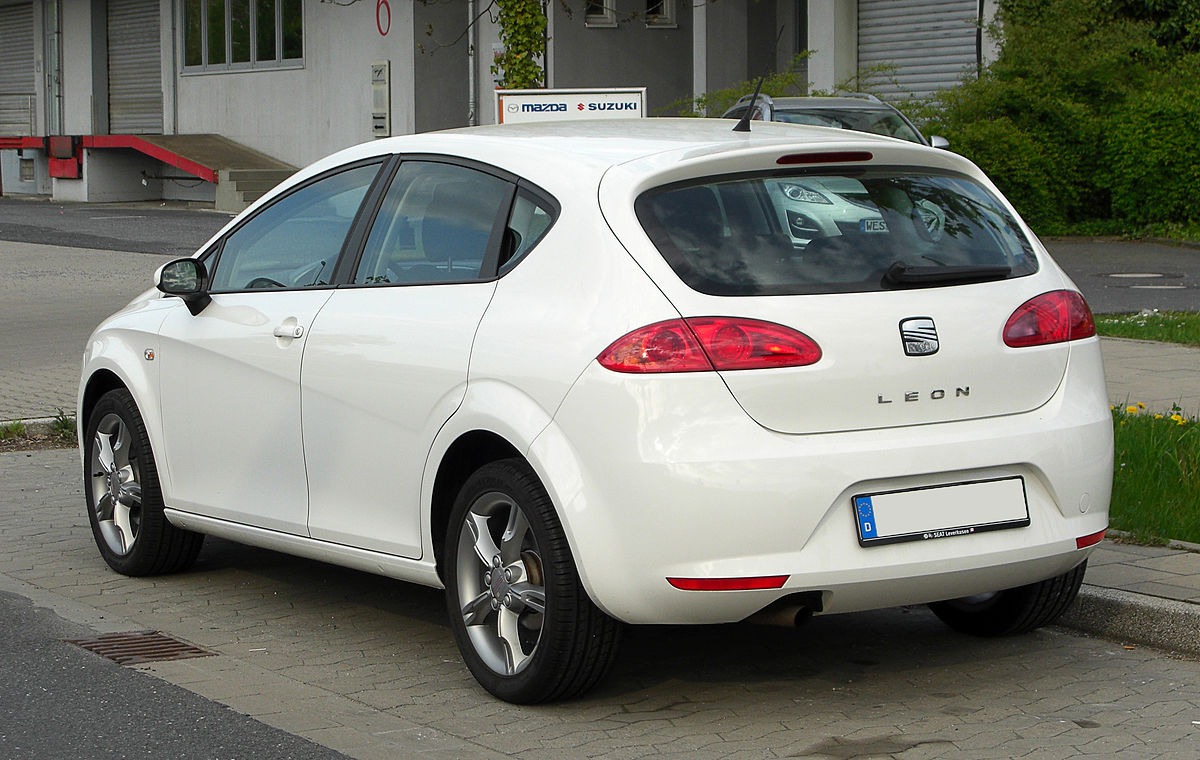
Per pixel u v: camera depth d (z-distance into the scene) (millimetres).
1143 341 14031
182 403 6742
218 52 38719
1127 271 20266
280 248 6477
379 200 6055
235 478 6469
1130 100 25031
